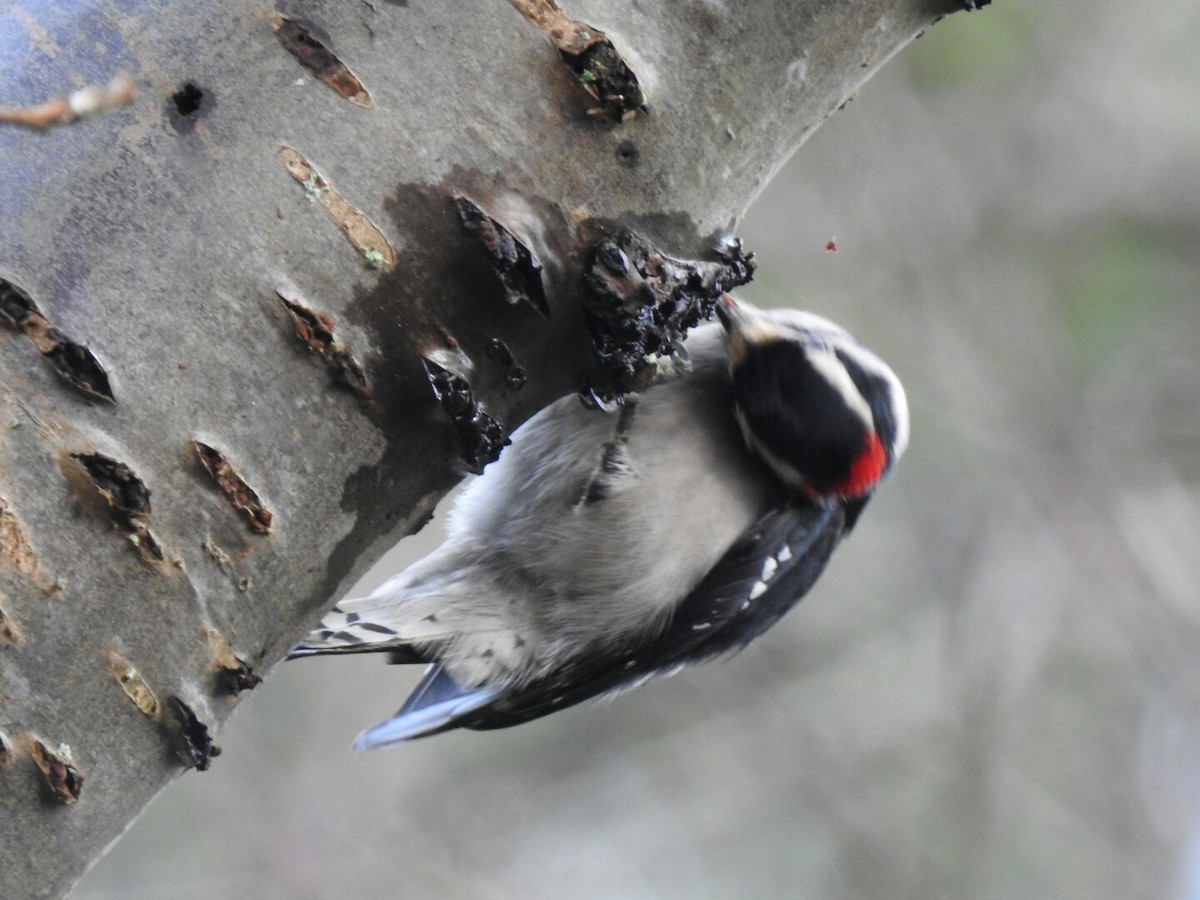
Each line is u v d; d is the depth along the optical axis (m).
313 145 4.11
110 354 3.83
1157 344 15.95
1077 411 15.85
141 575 3.87
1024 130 15.74
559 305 4.53
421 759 15.84
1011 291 15.84
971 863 15.32
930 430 15.77
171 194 3.95
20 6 4.00
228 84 4.05
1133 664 16.11
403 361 4.23
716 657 9.47
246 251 4.01
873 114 15.57
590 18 4.48
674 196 4.68
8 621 3.71
